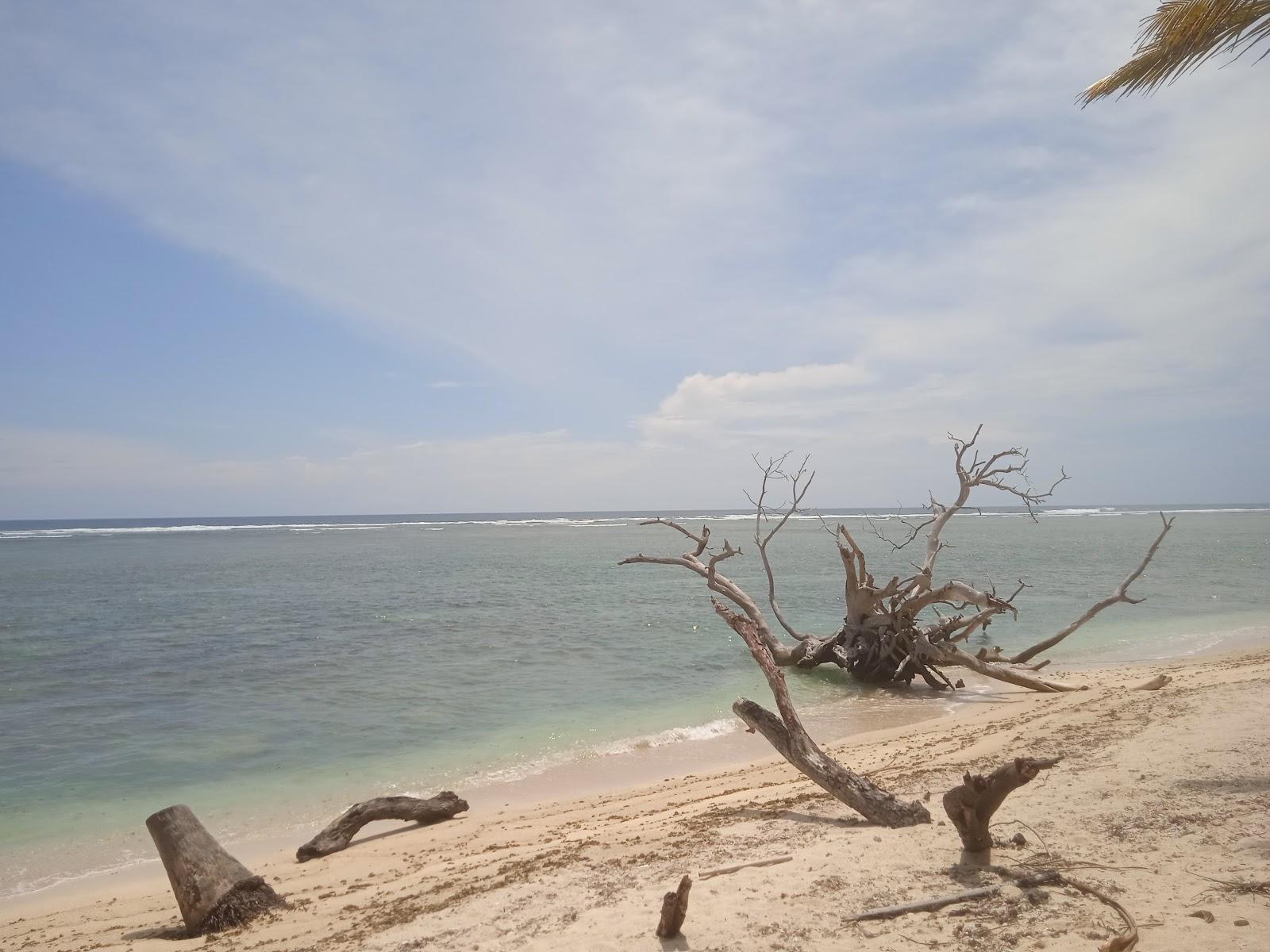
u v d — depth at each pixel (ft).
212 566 187.11
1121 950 14.32
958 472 70.18
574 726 51.26
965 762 33.04
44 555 226.17
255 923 22.61
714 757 44.42
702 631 91.20
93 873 30.32
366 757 44.75
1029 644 81.82
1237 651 71.77
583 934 17.78
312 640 83.66
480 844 29.73
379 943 18.80
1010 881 18.37
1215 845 19.36
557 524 599.98
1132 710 39.63
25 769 42.57
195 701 58.03
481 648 79.61
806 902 18.31
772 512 75.92
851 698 60.70
